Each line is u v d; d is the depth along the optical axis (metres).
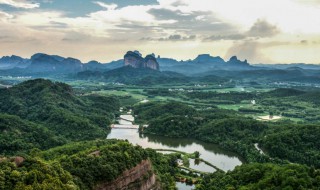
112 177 147.50
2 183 108.38
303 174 161.12
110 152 160.50
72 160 145.62
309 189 151.38
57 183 119.31
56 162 135.00
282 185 157.25
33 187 111.81
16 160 124.25
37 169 121.06
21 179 113.00
